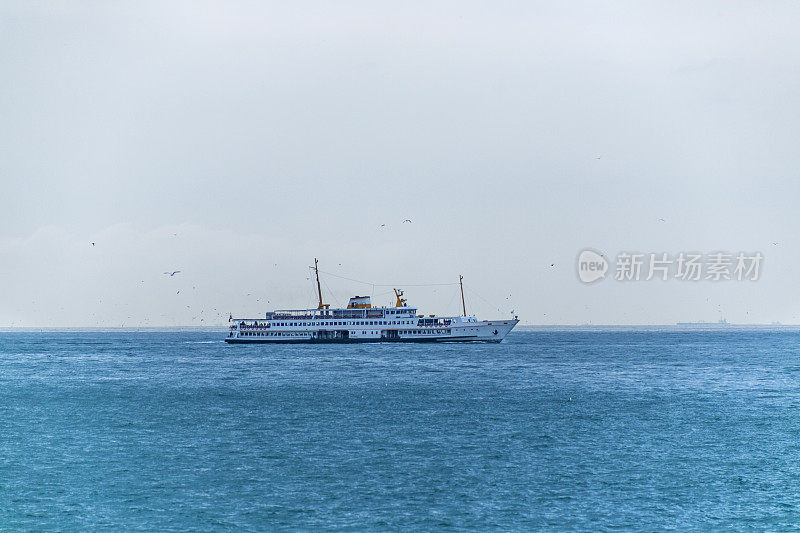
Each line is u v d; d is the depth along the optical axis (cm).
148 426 11462
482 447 9812
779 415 12412
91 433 10931
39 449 9862
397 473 8550
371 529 6881
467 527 6919
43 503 7581
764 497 7725
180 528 6925
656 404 13712
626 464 8950
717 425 11425
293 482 8225
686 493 7844
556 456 9331
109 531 6856
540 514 7231
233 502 7588
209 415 12462
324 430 11006
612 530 6856
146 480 8331
